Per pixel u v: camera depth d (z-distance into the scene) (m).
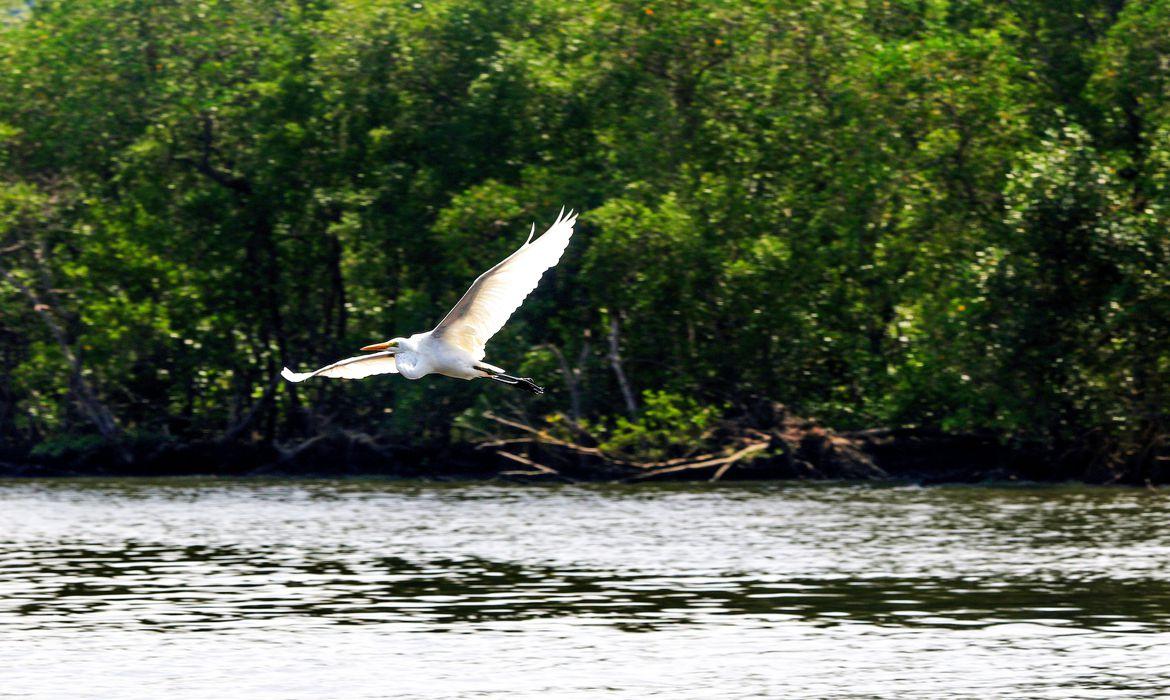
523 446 42.69
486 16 45.78
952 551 24.19
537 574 21.69
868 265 42.78
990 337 38.06
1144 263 36.88
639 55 44.28
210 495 36.88
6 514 31.50
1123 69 41.59
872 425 42.72
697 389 42.62
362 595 19.72
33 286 46.41
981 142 42.75
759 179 44.94
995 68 42.38
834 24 43.75
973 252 41.94
